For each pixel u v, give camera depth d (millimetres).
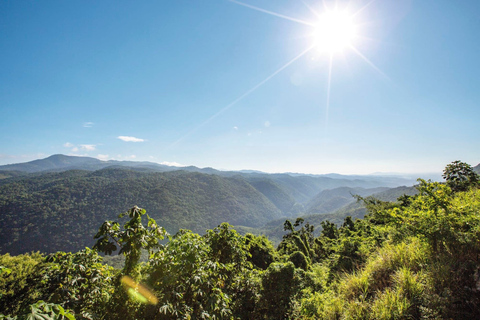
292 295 4641
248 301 4430
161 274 3100
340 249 7438
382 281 3375
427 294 2557
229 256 4617
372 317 2650
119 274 3043
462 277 2531
